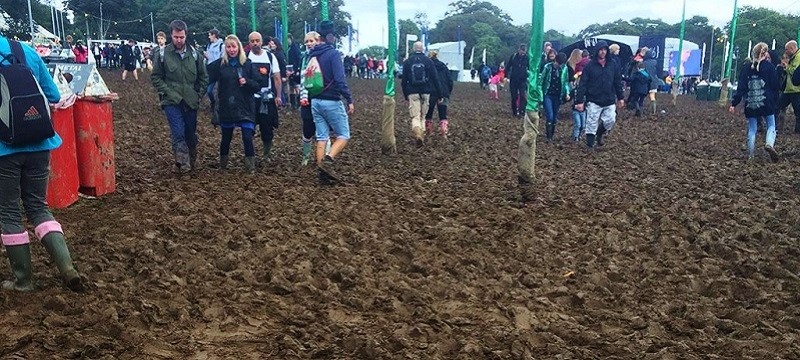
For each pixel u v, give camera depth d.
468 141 13.76
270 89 9.68
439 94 12.91
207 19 79.56
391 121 11.45
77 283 4.58
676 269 5.68
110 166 7.71
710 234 6.60
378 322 4.45
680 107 25.53
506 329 4.39
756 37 69.31
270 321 4.43
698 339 4.28
